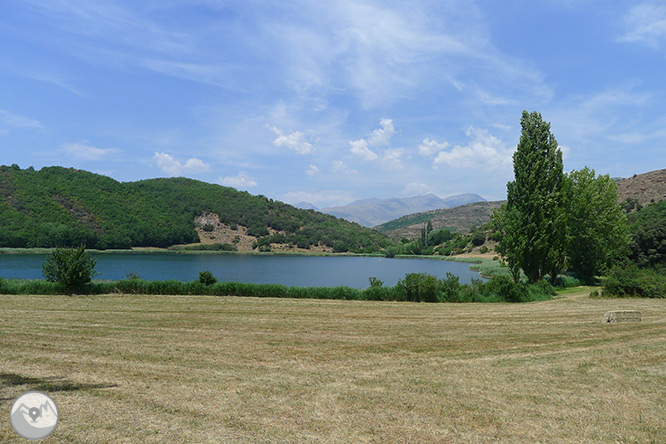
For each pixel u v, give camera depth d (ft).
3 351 36.24
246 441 19.97
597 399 26.91
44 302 70.28
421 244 493.36
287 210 605.73
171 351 38.04
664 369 34.09
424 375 31.71
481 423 22.86
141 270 204.44
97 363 33.22
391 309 73.05
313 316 63.26
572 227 133.49
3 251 277.03
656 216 210.79
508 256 113.91
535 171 111.96
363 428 21.83
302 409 24.27
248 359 35.78
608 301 85.25
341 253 472.85
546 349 41.42
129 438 19.90
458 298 87.92
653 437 21.56
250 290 88.79
